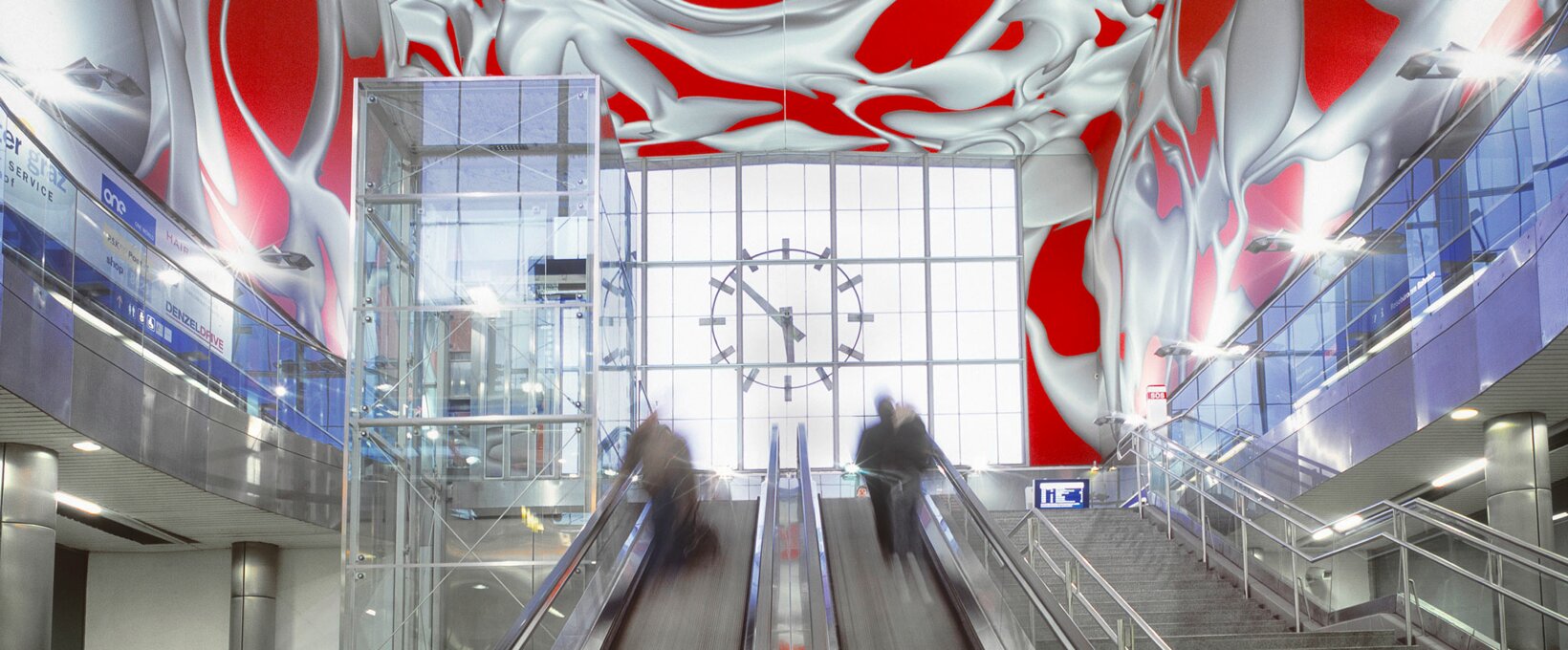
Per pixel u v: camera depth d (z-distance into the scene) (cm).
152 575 1770
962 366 2478
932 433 2448
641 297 2498
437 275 1326
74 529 1598
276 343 1623
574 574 955
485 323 1314
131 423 1241
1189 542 1359
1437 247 1138
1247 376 1611
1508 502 1099
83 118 1265
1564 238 898
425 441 1282
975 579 961
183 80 1481
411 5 2042
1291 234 1481
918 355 2484
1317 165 1517
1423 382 1141
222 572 1769
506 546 1260
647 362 2478
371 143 1354
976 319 2495
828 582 955
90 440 1170
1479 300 1043
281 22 1745
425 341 1308
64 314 1119
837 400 2466
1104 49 2183
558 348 1311
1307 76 1565
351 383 1289
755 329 2491
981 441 2444
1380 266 1251
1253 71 1725
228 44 1595
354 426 1277
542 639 896
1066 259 2492
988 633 880
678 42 2119
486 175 1352
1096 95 2328
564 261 1336
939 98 2308
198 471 1383
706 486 1495
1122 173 2325
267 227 1677
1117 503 1791
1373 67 1398
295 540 1745
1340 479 1325
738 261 2505
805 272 2514
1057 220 2509
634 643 937
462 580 1249
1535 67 983
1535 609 801
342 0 1944
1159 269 2089
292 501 1598
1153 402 1980
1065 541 1064
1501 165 1033
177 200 1448
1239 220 1752
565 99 1377
